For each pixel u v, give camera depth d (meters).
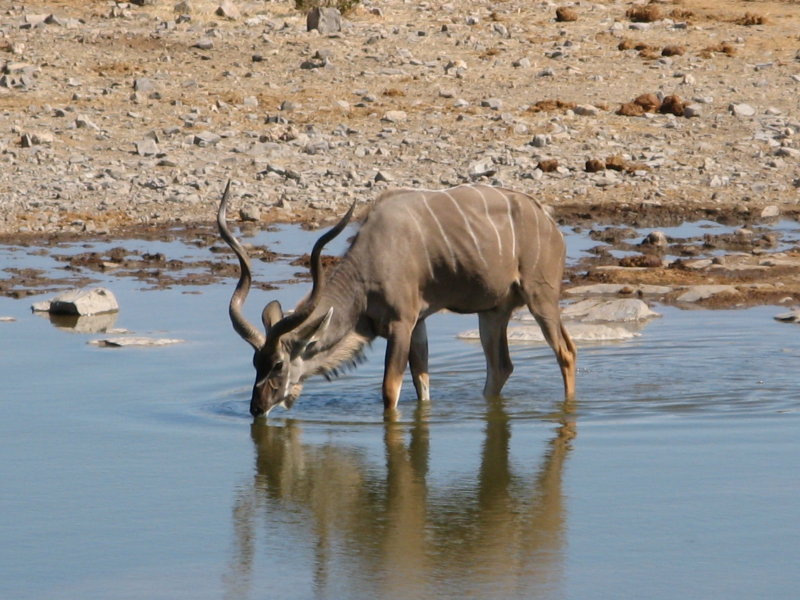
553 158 74.19
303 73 90.19
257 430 33.78
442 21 105.00
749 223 64.31
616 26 102.50
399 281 35.53
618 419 34.53
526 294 36.97
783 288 51.50
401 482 29.41
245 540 25.62
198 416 34.94
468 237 36.00
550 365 40.75
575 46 97.44
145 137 77.25
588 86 88.44
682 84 88.81
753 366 40.00
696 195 68.94
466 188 36.88
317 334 35.03
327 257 56.53
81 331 44.66
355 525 26.50
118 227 63.62
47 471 30.02
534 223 37.06
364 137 77.88
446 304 36.56
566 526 26.17
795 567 23.86
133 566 24.22
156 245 60.16
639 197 68.62
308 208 66.81
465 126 79.88
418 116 81.75
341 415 35.50
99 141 76.62
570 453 31.39
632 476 29.36
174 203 67.50
